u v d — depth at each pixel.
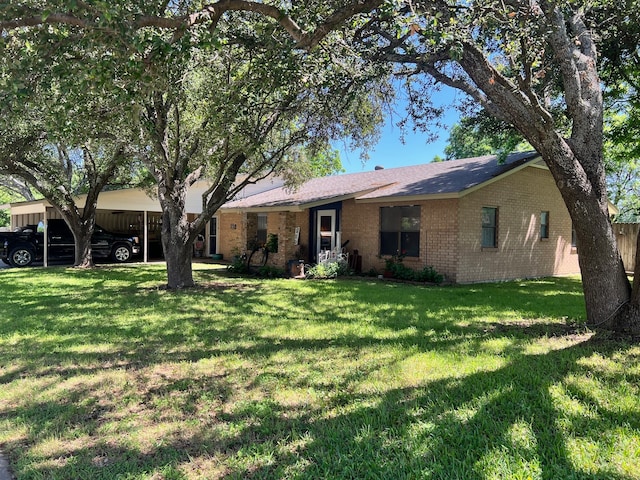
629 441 2.87
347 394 3.75
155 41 3.43
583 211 5.69
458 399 3.59
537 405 3.45
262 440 3.01
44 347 5.30
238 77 6.86
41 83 4.02
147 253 20.67
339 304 8.29
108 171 15.69
